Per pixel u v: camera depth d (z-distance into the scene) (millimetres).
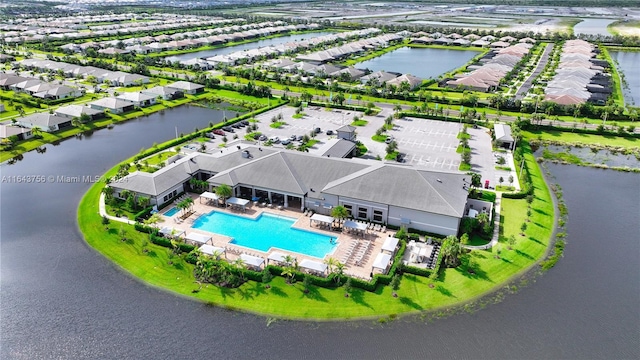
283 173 95125
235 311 65500
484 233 83000
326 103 169125
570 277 73500
